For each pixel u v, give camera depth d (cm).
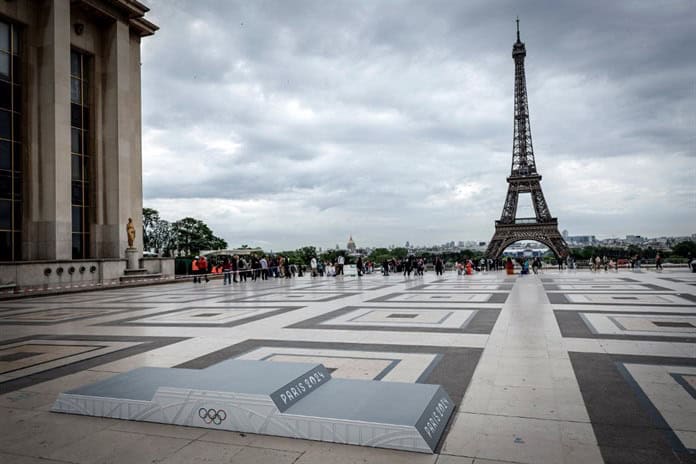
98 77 4850
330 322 1705
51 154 4116
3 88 4028
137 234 5231
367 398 725
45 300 3016
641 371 970
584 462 574
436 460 582
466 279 4475
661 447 612
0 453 623
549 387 873
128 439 663
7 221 4028
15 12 4053
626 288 2914
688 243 17012
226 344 1328
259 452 612
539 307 2014
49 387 936
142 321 1852
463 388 876
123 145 4900
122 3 4825
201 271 4725
